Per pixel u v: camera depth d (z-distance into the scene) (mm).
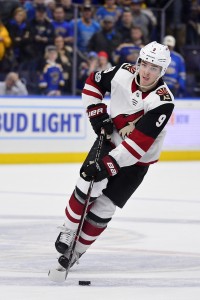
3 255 9586
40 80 20672
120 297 7539
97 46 21250
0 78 20172
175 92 22469
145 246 10375
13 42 20203
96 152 8312
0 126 19766
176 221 12484
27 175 17781
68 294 7617
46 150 20391
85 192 8141
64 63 20875
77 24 20953
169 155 21953
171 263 9305
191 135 22312
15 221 12109
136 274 8664
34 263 9125
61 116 20531
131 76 8211
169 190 16078
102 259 9469
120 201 8289
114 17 21359
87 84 8508
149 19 21953
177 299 7484
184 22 22688
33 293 7609
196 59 22875
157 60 7922
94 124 8438
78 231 8070
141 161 8289
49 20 20578
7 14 20094
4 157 19891
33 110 20172
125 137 8234
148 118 7957
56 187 15953
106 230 11539
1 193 14977
